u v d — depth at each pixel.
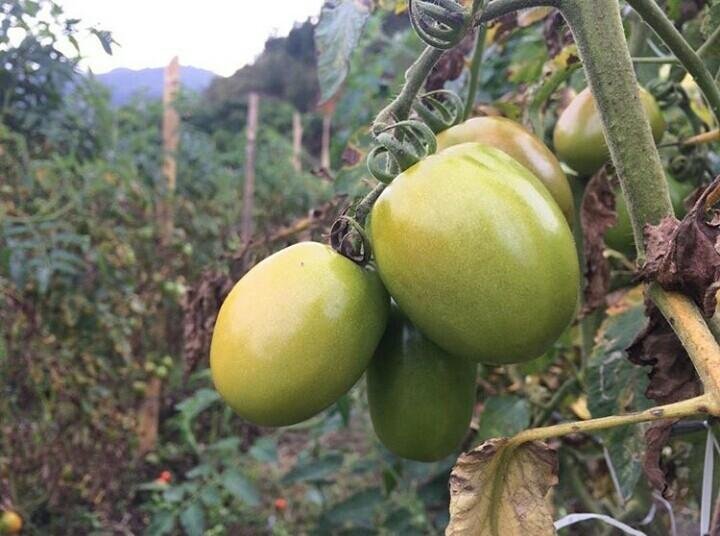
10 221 0.66
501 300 0.16
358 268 0.19
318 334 0.18
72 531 0.77
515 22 0.33
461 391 0.20
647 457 0.16
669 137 0.32
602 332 0.28
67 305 0.75
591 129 0.27
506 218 0.16
